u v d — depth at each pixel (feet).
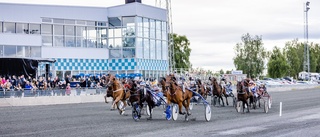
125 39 186.19
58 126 69.00
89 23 184.24
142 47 187.52
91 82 147.13
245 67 295.89
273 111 100.27
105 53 187.11
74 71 179.01
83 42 182.70
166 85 77.05
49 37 174.60
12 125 70.44
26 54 168.35
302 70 406.00
